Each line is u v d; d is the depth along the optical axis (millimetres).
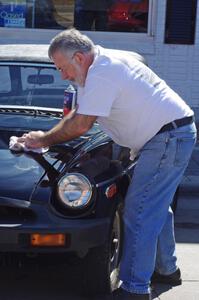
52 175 4926
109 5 12781
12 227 4625
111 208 4934
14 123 5844
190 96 12789
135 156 4934
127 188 5289
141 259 4730
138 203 4703
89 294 5086
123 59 4574
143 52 12680
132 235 4727
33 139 5027
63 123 4672
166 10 12570
